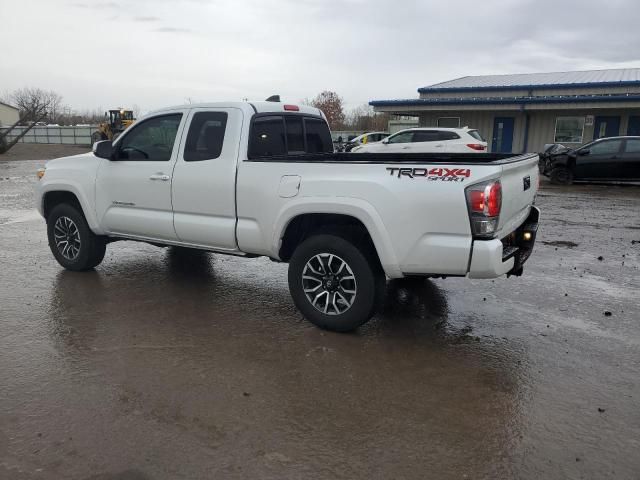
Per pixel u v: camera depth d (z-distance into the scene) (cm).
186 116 518
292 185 444
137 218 554
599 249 779
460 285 593
